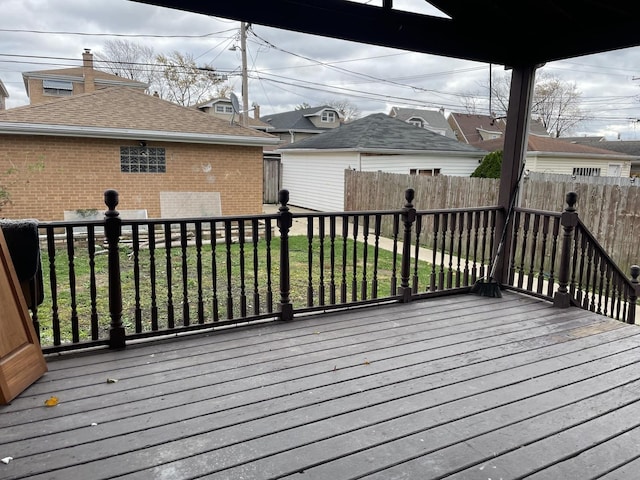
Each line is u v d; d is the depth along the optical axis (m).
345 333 3.09
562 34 3.59
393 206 9.84
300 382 2.37
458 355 2.74
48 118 8.36
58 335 2.70
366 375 2.46
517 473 1.68
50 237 2.58
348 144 12.88
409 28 3.29
